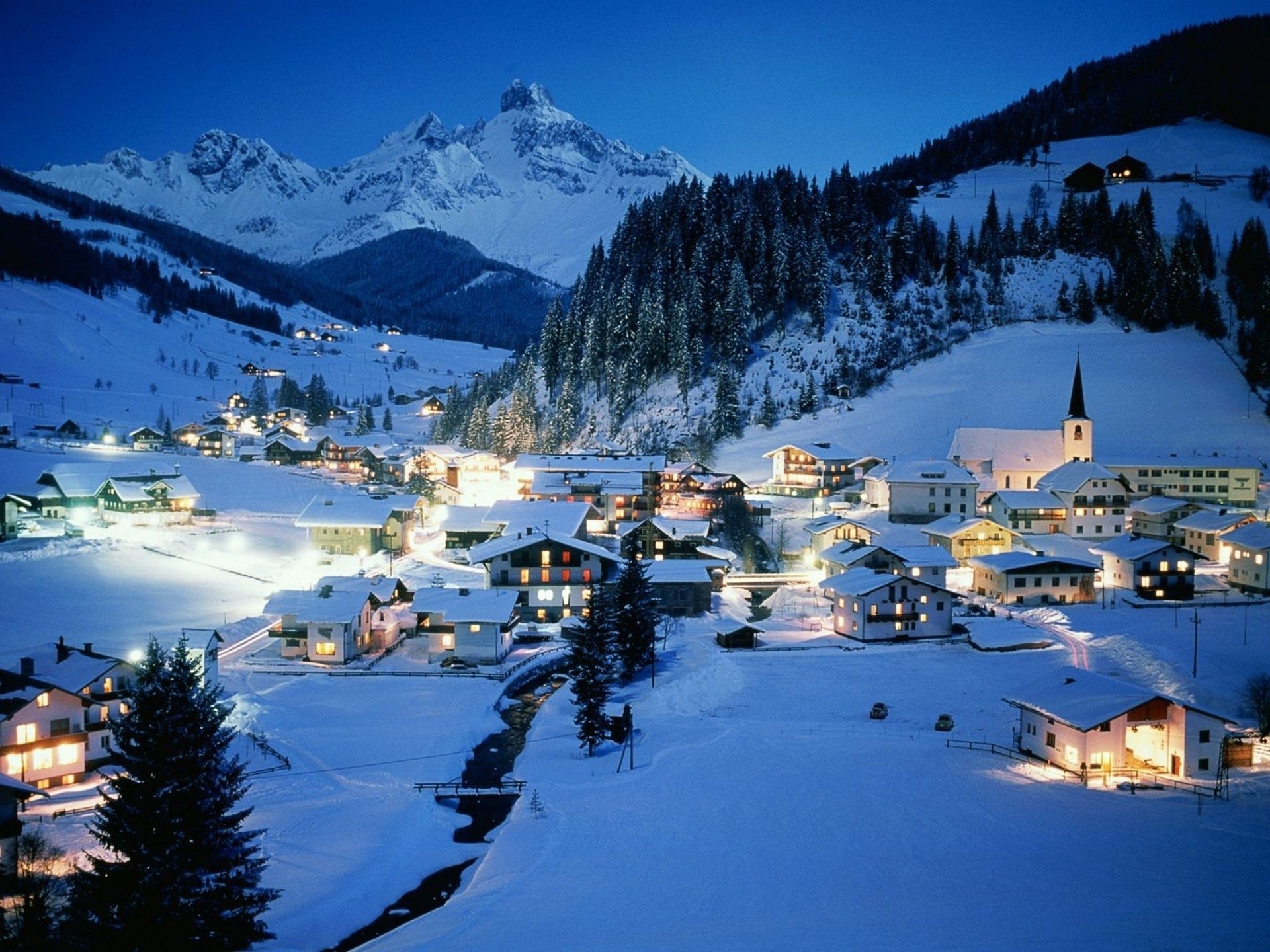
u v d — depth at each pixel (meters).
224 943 31.77
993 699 66.12
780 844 41.97
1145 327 189.75
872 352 188.25
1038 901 34.41
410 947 31.19
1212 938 29.92
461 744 57.09
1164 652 70.56
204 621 80.12
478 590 78.19
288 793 48.34
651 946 30.36
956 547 107.62
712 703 67.44
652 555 106.69
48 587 85.50
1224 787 49.25
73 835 40.81
